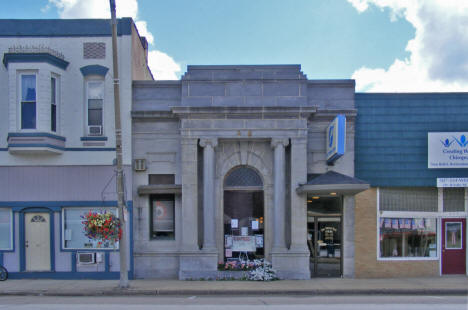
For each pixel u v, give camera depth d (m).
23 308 9.07
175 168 13.77
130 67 13.74
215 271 12.91
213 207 13.16
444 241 14.11
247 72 13.97
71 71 13.67
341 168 13.73
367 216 13.77
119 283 11.51
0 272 13.09
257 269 12.87
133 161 13.71
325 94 14.00
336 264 13.73
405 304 9.59
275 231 13.08
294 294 11.15
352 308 9.03
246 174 13.98
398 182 13.82
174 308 9.02
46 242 13.55
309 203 13.92
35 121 12.99
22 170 13.48
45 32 13.74
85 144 13.56
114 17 11.02
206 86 13.66
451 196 14.22
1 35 13.62
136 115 13.66
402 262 13.80
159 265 13.48
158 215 13.87
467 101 14.12
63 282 12.66
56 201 13.44
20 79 13.02
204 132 13.30
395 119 14.03
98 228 11.12
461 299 10.43
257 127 13.28
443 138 13.88
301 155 13.29
